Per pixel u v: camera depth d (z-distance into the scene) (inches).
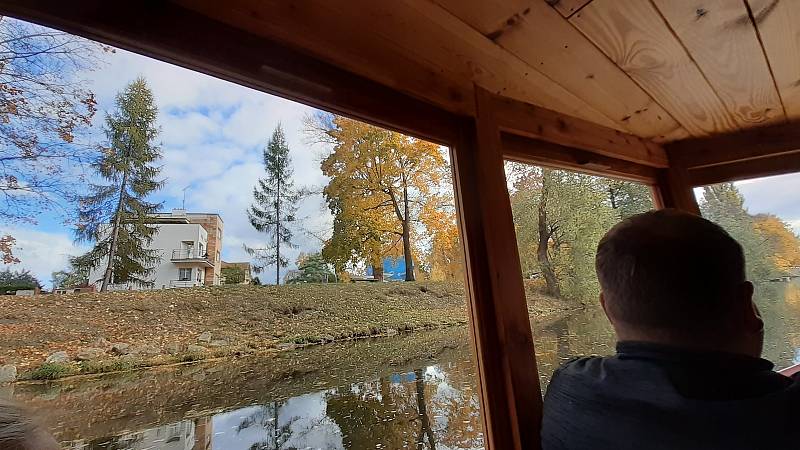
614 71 52.1
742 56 49.6
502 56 47.8
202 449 133.7
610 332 97.7
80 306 234.8
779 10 41.1
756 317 23.1
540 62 49.3
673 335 22.4
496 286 48.0
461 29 42.1
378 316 337.4
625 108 64.7
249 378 224.4
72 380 184.7
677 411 19.5
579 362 30.6
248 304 350.6
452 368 198.1
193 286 346.6
